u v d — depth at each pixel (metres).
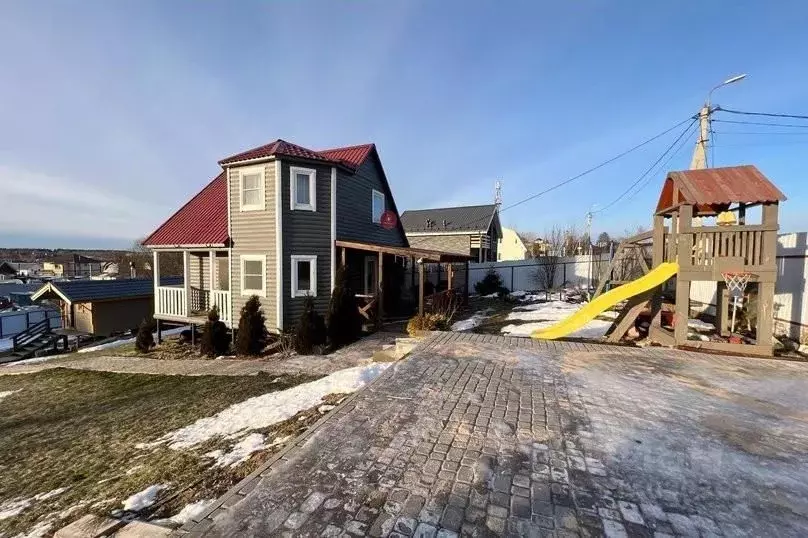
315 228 12.51
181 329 17.30
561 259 24.39
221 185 16.06
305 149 13.09
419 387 5.07
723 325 8.48
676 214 8.08
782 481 2.95
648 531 2.39
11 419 7.35
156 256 13.80
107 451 5.06
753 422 4.00
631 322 8.09
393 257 17.70
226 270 13.80
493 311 15.41
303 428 4.70
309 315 10.63
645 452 3.37
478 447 3.45
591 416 4.13
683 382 5.30
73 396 8.66
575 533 2.37
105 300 17.62
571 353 6.91
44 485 4.27
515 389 5.00
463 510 2.58
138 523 3.02
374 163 15.90
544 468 3.10
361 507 2.62
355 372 7.06
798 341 7.98
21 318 23.44
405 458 3.26
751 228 6.93
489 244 29.61
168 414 6.27
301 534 2.37
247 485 2.90
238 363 10.07
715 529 2.42
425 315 11.37
